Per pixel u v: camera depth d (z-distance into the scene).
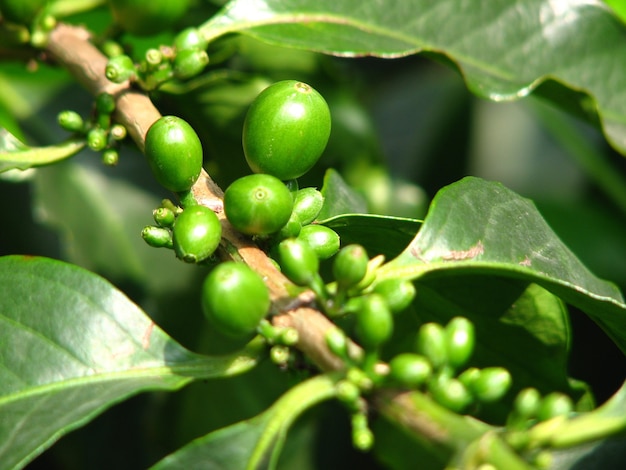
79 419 0.22
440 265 0.23
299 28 0.29
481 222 0.24
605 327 0.25
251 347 0.22
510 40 0.31
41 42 0.29
